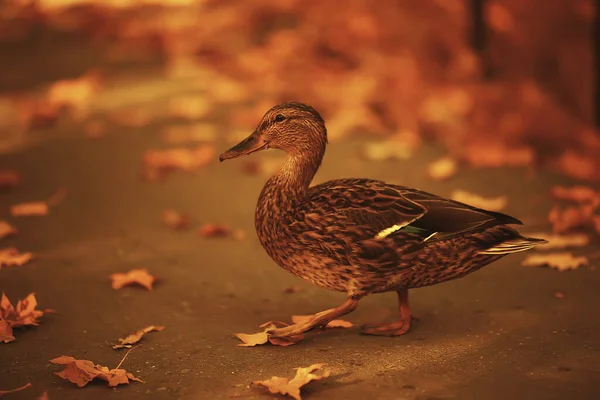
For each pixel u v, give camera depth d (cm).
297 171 602
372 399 501
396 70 1376
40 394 519
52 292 683
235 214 885
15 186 966
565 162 1064
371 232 562
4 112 1264
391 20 1502
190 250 785
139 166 1040
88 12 1792
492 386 514
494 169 1012
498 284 687
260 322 633
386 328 602
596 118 1209
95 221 862
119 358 572
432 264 568
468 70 1337
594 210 857
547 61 1345
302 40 1551
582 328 597
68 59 1567
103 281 708
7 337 595
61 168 1030
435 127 1192
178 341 598
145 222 861
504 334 594
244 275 727
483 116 1203
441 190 934
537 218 842
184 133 1162
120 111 1266
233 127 1194
